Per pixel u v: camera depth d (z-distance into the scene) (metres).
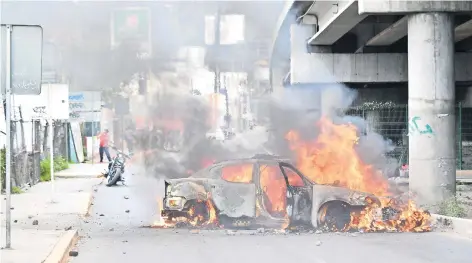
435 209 30.30
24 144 46.91
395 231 23.94
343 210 23.48
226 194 23.42
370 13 34.91
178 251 19.59
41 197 37.56
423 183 33.22
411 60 34.41
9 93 18.30
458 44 57.84
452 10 33.88
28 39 18.25
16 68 18.25
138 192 41.88
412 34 34.50
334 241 21.33
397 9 33.97
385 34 51.25
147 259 18.31
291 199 22.98
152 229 24.80
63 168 66.56
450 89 33.78
